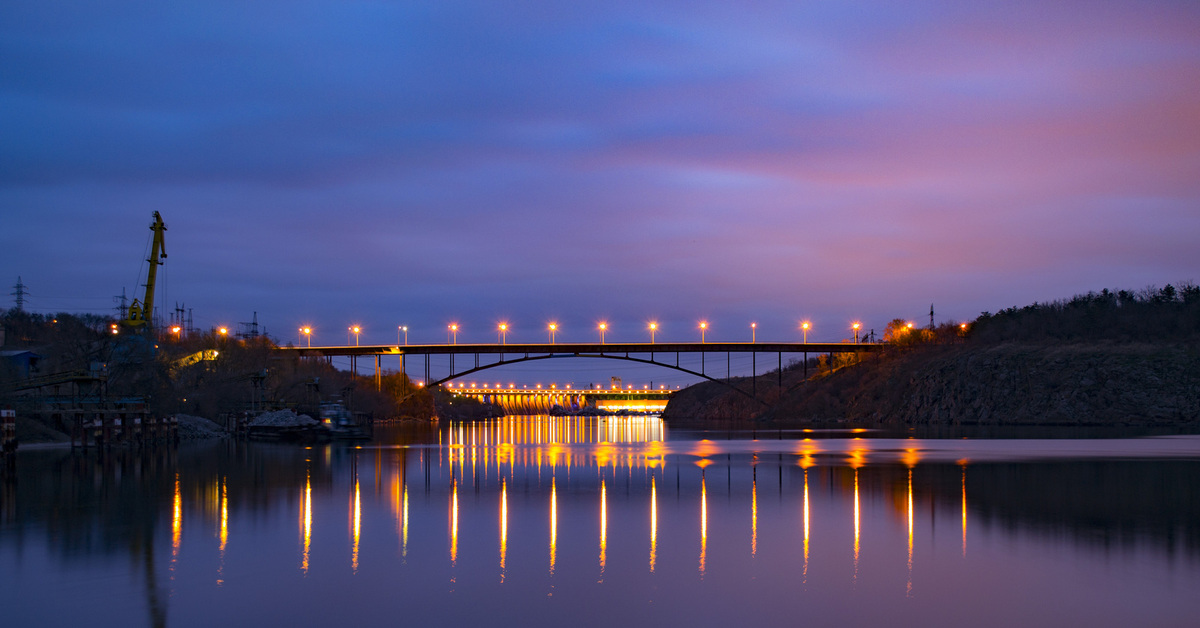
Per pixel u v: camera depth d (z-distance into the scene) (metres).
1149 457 60.03
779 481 44.03
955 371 158.88
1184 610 19.64
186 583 22.06
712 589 21.41
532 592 21.19
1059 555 25.05
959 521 30.83
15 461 56.69
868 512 33.03
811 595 20.86
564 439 101.50
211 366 120.94
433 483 43.94
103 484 43.59
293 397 137.75
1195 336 149.50
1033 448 71.25
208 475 48.50
